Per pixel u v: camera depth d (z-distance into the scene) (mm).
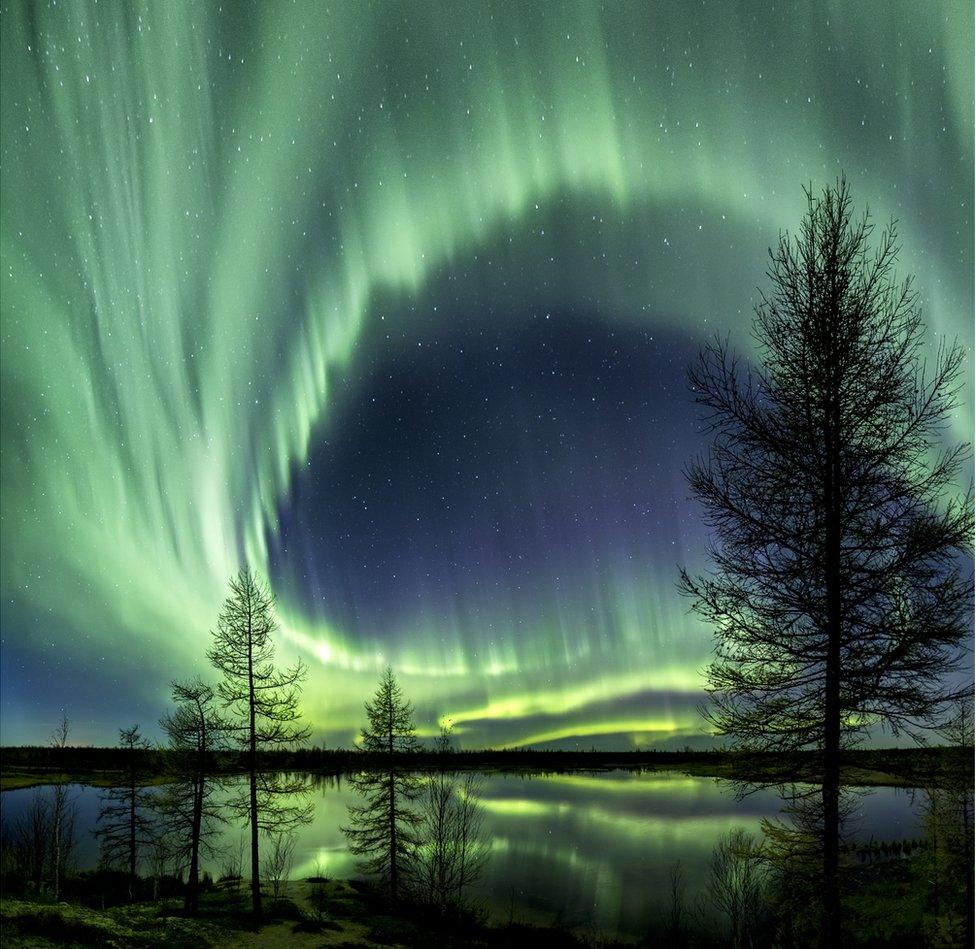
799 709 11578
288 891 40594
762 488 11758
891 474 11320
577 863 59031
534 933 34312
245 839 69938
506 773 187125
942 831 25344
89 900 36250
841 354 11438
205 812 31594
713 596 11789
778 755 11586
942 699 10664
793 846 11453
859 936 24156
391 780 40312
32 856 43750
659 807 104062
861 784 11234
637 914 40750
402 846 39375
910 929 25312
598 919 39719
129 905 32156
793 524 11641
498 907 43219
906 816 73188
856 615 11352
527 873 54938
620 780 165625
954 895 25859
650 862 58875
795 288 11852
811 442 11484
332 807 95250
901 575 10961
